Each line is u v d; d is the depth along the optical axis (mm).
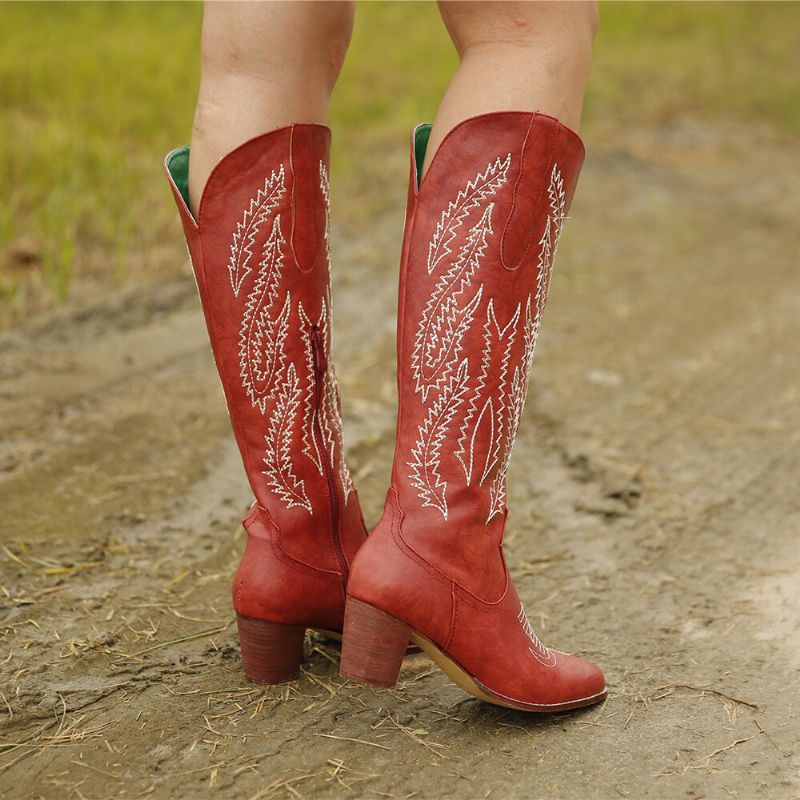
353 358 3334
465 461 1497
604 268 4387
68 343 3227
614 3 11375
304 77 1482
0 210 3836
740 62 9414
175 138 5016
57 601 1912
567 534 2350
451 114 1427
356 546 1667
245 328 1521
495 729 1587
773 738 1594
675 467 2715
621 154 6188
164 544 2172
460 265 1433
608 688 1734
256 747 1509
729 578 2170
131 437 2637
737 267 4488
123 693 1640
